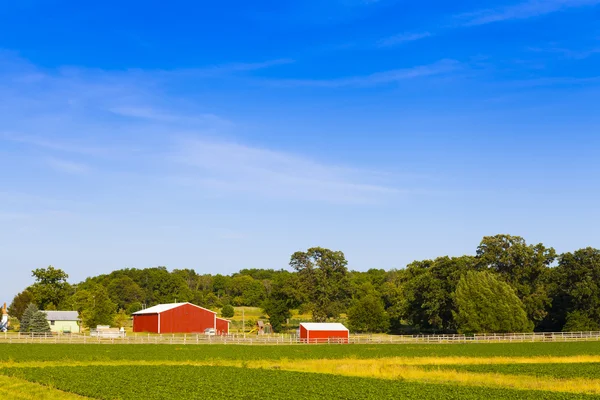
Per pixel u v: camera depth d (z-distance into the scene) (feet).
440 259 412.98
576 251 394.52
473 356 233.35
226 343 300.40
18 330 433.07
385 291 548.72
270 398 122.42
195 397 123.44
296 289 449.06
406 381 152.35
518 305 362.74
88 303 465.06
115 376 158.81
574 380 154.10
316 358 225.97
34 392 130.52
